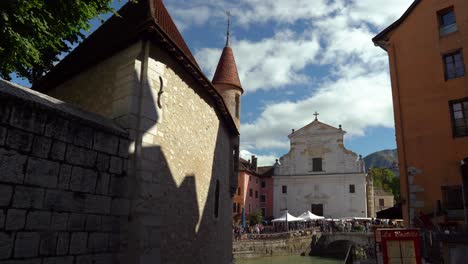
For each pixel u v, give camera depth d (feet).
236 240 99.71
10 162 15.62
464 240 22.84
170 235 25.17
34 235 16.25
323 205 144.15
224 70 59.31
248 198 151.84
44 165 17.02
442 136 43.96
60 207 17.56
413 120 46.55
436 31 47.09
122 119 22.71
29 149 16.44
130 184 21.83
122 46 24.64
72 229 18.04
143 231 21.88
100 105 24.91
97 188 19.67
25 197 16.07
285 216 119.65
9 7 18.08
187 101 29.45
